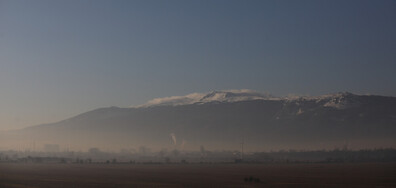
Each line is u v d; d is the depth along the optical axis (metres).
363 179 143.25
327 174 173.12
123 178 147.75
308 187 113.69
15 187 107.81
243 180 139.25
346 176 159.50
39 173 174.88
